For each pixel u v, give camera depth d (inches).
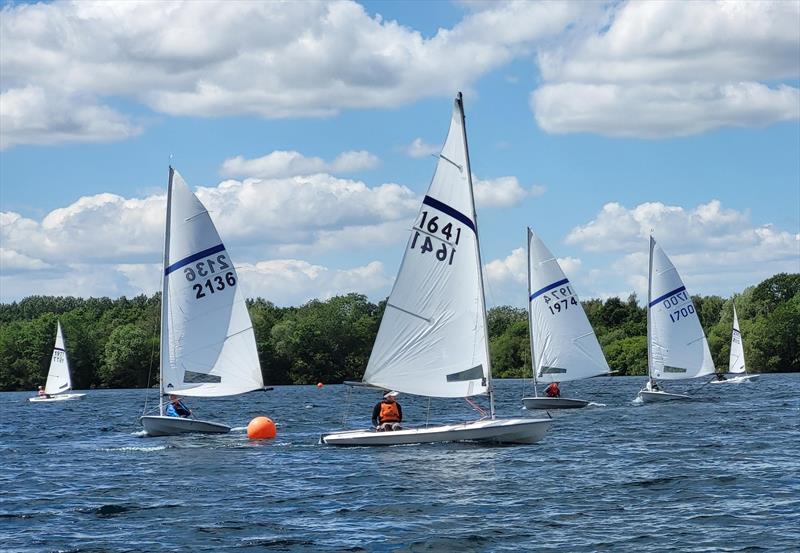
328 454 1444.4
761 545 810.2
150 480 1233.4
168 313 1784.0
